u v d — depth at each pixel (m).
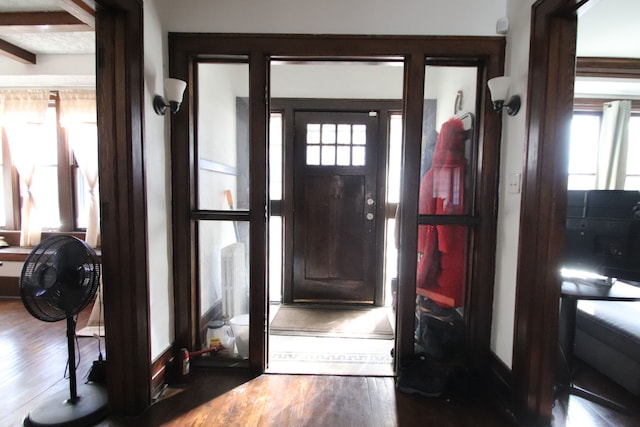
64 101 3.36
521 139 1.65
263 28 1.85
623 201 1.73
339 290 3.25
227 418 1.60
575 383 1.91
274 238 3.33
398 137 3.14
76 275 1.58
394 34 1.83
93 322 2.66
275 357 2.20
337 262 3.24
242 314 2.20
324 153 3.16
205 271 2.16
